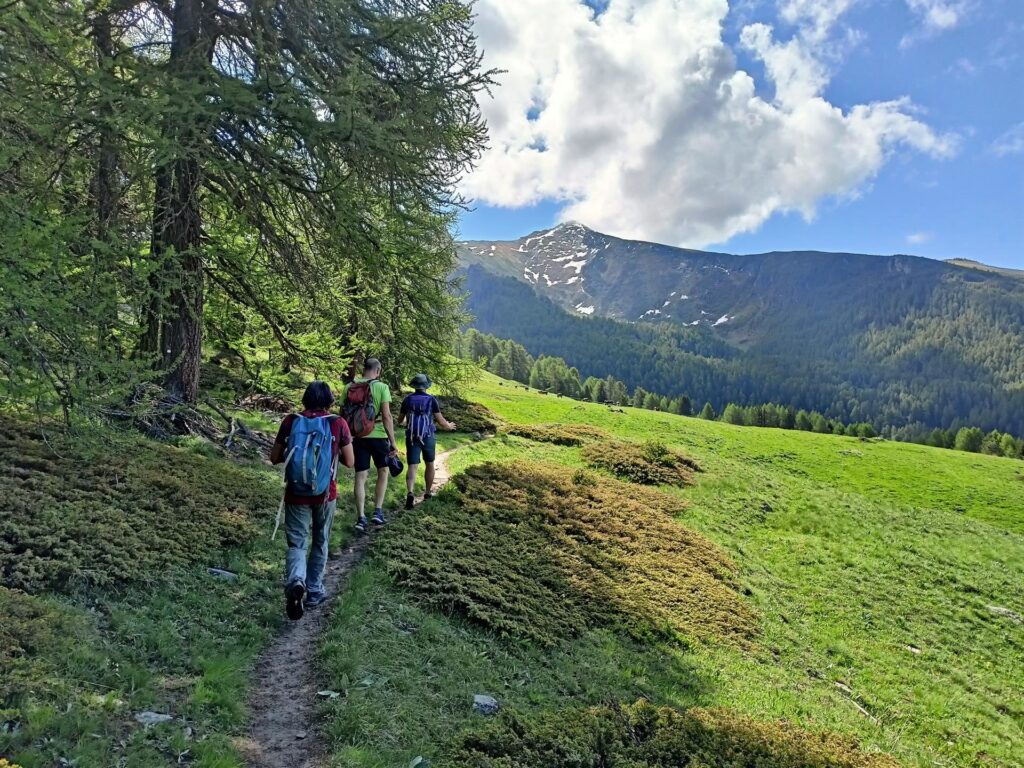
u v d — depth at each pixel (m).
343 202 10.12
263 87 9.11
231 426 12.77
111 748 3.94
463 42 11.22
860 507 23.38
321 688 5.52
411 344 16.75
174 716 4.54
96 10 9.38
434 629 7.42
